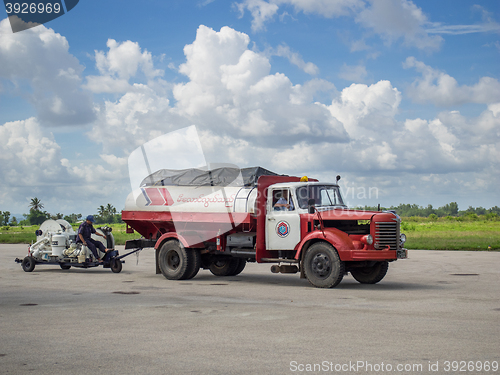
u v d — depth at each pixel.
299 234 11.96
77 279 13.54
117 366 5.10
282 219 12.23
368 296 10.03
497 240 31.53
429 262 18.08
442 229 58.53
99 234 15.56
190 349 5.75
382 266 12.20
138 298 9.83
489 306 8.72
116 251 15.66
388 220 11.36
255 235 12.70
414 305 8.84
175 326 7.02
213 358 5.37
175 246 13.52
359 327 6.92
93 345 5.96
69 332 6.67
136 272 15.70
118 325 7.11
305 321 7.36
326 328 6.86
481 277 13.48
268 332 6.62
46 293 10.62
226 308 8.56
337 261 11.21
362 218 11.33
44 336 6.43
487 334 6.47
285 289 11.26
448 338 6.24
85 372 4.91
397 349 5.71
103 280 13.30
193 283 12.60
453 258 19.83
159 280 13.35
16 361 5.30
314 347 5.81
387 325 7.05
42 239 16.22
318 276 11.50
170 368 5.02
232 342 6.06
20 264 18.58
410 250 25.11
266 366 5.07
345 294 10.35
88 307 8.70
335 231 11.43
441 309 8.41
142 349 5.76
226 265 14.62
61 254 15.76
